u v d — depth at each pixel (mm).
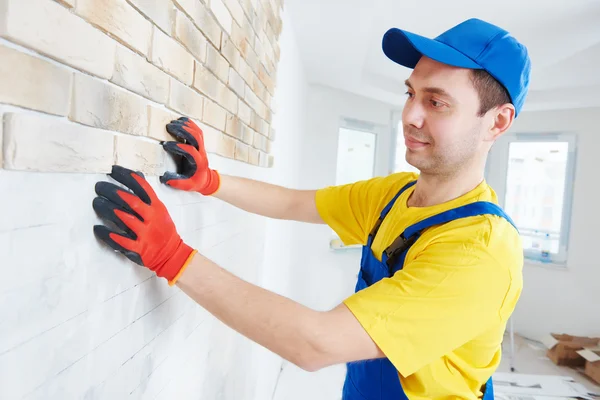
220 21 920
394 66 3158
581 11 2076
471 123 791
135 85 604
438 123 787
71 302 514
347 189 1173
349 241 1193
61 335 498
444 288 672
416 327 654
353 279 3963
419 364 671
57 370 494
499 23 2301
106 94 539
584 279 3826
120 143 592
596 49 2602
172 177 778
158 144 741
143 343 731
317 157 3734
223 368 1328
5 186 400
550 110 4008
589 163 3807
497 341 812
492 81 780
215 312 646
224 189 980
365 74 3348
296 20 2143
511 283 720
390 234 944
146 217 601
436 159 816
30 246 438
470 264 693
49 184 462
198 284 634
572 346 3480
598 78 3205
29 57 405
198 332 1046
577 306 3859
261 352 2143
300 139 3398
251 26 1228
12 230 412
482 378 852
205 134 927
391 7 2188
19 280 424
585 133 3822
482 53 762
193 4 760
